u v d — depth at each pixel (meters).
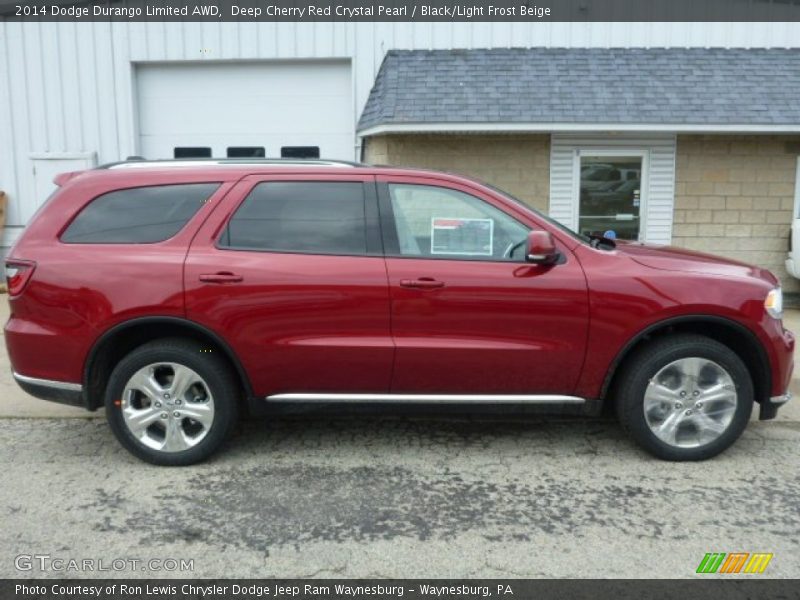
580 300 4.26
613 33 9.77
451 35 9.91
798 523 3.71
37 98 10.45
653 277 4.29
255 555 3.41
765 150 9.37
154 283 4.23
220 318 4.23
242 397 4.61
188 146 10.57
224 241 4.34
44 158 10.50
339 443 4.86
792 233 9.17
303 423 5.27
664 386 4.39
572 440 4.91
